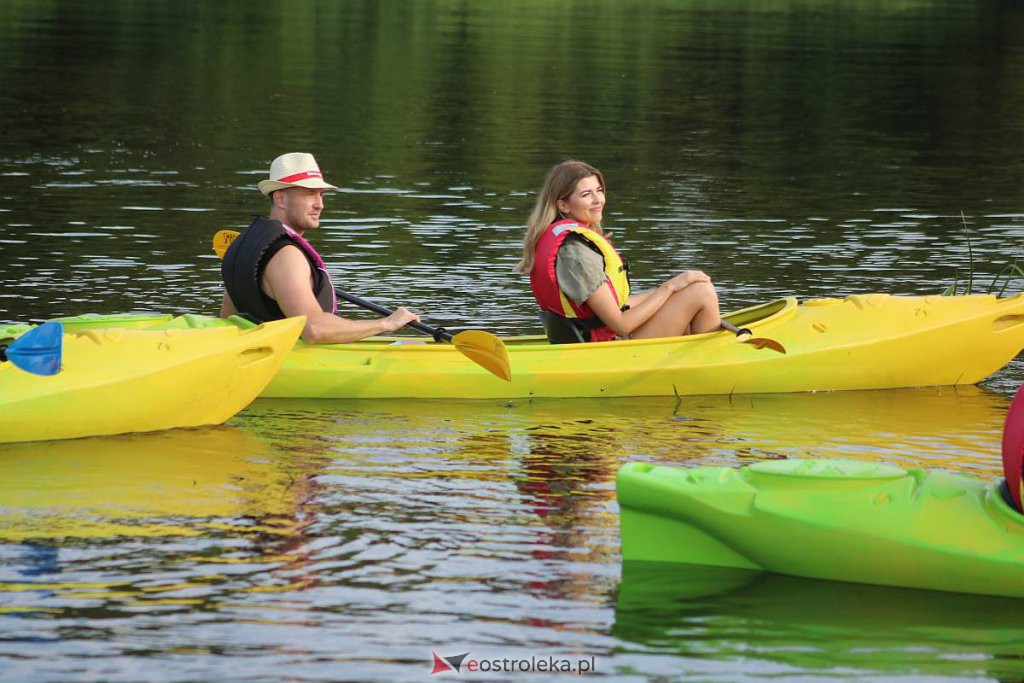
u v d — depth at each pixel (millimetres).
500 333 28906
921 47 101000
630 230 41156
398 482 19672
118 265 34969
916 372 26484
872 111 71000
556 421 23438
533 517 18203
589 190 25531
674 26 111312
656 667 13945
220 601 15305
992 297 26969
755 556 16281
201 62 81500
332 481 19672
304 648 14219
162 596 15398
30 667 13664
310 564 16422
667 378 25328
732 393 25688
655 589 15828
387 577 16062
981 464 21141
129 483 19406
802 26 113938
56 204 42969
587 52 92312
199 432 22375
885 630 14844
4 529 17359
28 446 21297
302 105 67188
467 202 45438
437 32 102562
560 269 25266
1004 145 61500
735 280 34500
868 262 37219
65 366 21719
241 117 62938
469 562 16562
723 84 78750
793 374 25812
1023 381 27281
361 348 24828
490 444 21859
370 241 38969
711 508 16234
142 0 116312
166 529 17484
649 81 79250
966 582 15688
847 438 22594
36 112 61938
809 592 15836
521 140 59250
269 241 24094
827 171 53625
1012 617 15227
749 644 14492
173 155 52938
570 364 25062
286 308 24062
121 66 78062
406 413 23812
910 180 51906
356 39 96562
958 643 14570
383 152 55031
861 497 16062
